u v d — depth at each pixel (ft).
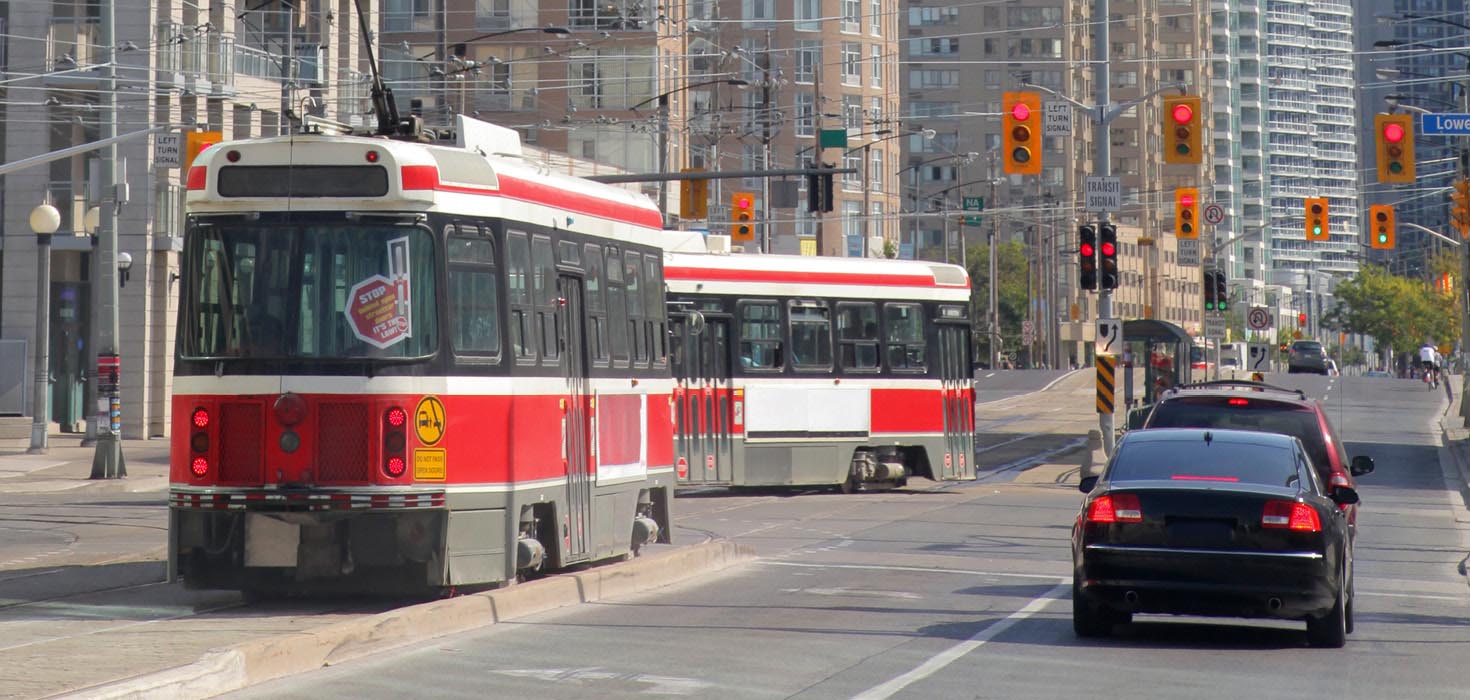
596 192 103.09
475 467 83.87
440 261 82.94
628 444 105.29
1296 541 74.95
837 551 127.65
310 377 81.00
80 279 303.27
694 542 131.75
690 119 396.16
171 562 81.71
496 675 65.98
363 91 338.95
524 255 90.27
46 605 86.28
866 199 354.74
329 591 82.69
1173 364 284.00
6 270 298.76
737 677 66.85
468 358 84.07
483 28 460.55
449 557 82.28
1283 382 524.52
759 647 75.82
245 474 81.00
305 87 301.84
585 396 97.76
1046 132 220.23
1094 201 214.69
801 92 646.74
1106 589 76.48
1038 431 331.98
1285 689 66.08
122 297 295.07
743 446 180.75
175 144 251.39
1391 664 73.72
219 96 285.64
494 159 90.22
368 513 80.53
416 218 82.48
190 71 297.94
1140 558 75.87
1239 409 98.78
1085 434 322.96
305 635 67.36
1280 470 77.77
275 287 81.92
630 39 456.86
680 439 175.83
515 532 86.48
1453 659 75.77
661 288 114.52
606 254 103.45
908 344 195.31
